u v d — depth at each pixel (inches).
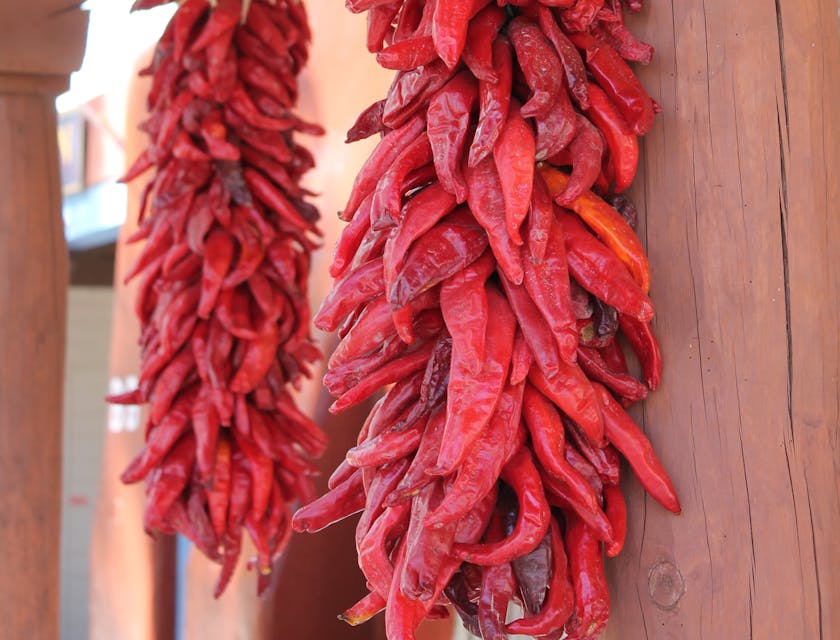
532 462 53.5
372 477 55.5
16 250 93.9
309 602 103.9
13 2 87.7
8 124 93.7
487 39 52.1
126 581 135.6
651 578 55.8
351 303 53.8
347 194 103.2
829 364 53.6
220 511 79.0
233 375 81.1
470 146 52.9
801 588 53.6
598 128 53.2
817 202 53.7
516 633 52.9
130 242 84.0
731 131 54.3
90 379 284.2
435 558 52.1
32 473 93.8
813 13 53.8
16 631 92.5
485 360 51.8
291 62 81.8
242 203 79.7
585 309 53.3
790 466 53.7
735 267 54.3
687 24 54.7
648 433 55.7
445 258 51.9
